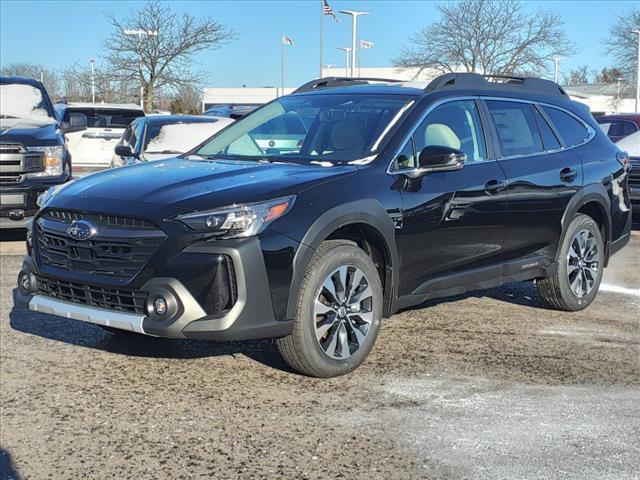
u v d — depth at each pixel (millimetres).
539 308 6559
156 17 34094
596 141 6719
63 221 4512
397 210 4809
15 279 7484
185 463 3574
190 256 4086
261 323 4195
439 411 4195
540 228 5945
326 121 5445
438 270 5191
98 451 3691
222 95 77312
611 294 7145
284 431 3922
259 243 4152
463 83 5766
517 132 5977
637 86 41219
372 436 3867
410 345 5402
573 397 4430
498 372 4852
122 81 34625
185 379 4668
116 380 4648
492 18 39188
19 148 8969
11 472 3477
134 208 4238
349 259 4578
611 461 3605
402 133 5090
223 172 4719
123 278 4223
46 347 5289
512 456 3650
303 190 4422
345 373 4715
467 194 5281
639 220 12070
